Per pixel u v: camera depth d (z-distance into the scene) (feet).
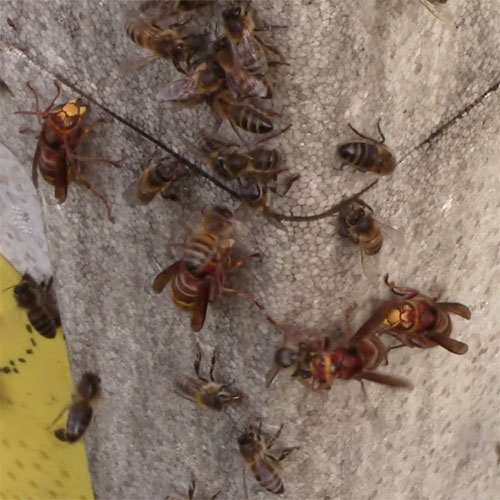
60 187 1.02
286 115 0.93
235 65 0.91
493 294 1.10
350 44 0.92
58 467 1.27
